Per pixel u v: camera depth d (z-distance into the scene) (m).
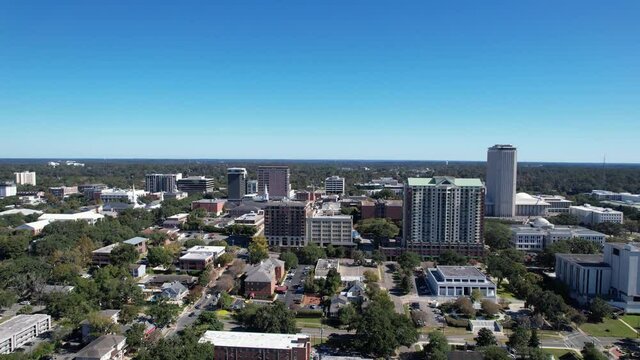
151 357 197.38
